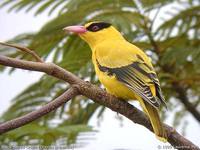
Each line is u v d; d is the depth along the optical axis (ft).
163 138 30.53
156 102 31.71
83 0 44.57
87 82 30.89
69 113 47.16
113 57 36.09
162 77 45.62
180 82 46.50
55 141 40.68
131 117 32.14
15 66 29.17
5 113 46.34
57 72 30.14
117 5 45.06
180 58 45.85
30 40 44.91
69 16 44.27
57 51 45.32
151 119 31.35
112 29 39.52
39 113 29.60
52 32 44.52
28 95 46.03
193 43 47.55
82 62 44.27
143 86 33.45
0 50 44.42
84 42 44.86
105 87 35.81
